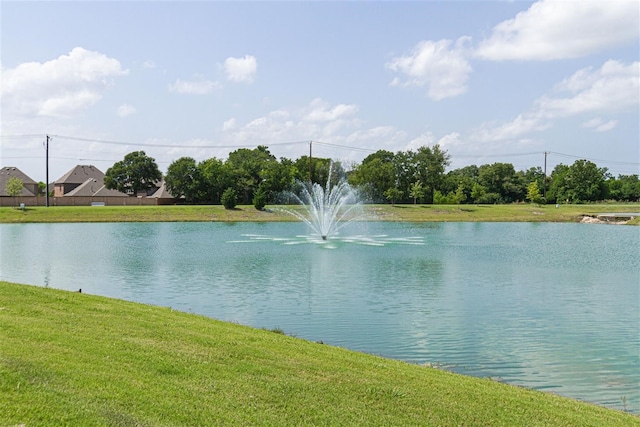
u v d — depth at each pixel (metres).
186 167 112.75
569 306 24.48
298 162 133.00
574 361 16.62
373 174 109.44
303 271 34.31
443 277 32.34
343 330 19.95
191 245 49.03
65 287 28.06
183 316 16.64
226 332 14.48
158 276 32.03
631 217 86.19
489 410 10.58
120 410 8.13
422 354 17.20
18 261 37.97
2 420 7.14
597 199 150.00
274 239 55.34
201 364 10.91
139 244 49.75
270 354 12.53
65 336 11.34
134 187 128.75
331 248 47.38
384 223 82.94
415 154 121.75
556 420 10.45
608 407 13.10
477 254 43.84
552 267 36.84
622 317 22.38
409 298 25.94
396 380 11.84
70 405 7.91
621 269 36.03
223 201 89.56
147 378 9.62
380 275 32.84
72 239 53.94
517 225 81.19
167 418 8.23
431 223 83.88
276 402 9.64
